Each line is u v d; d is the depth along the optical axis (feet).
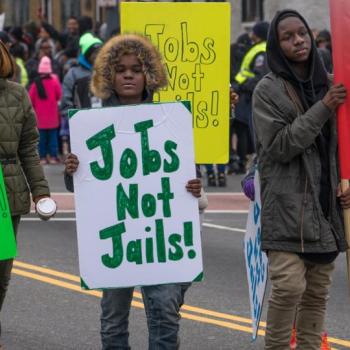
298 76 36.78
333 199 36.58
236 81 97.45
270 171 36.47
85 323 47.75
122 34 37.06
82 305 50.93
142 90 36.91
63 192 91.25
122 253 36.06
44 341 44.93
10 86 40.81
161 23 45.09
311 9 140.15
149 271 36.14
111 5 123.13
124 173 36.04
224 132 45.01
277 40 36.60
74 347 44.09
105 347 37.63
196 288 54.65
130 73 36.42
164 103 36.06
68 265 60.08
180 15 45.03
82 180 35.96
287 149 35.70
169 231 36.17
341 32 35.88
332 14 36.09
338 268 59.62
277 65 36.65
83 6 196.03
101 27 129.29
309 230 35.96
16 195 40.42
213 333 46.39
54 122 112.37
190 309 50.34
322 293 38.04
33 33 147.74
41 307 50.47
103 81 36.63
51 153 113.80
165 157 36.11
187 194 36.24
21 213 40.65
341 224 36.86
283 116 36.29
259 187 38.01
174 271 36.19
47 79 111.45
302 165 36.24
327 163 36.65
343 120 35.94
